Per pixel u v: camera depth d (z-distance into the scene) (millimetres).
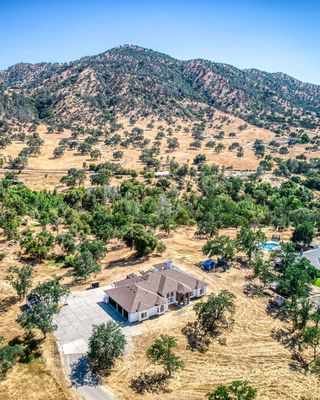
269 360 56531
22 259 88188
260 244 98875
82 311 66625
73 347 56750
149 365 53656
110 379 50688
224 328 63656
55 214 120188
